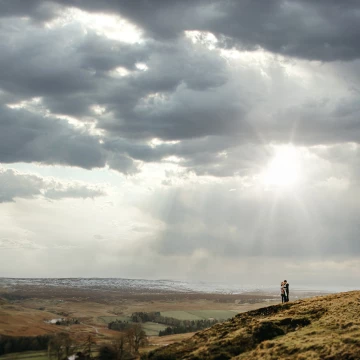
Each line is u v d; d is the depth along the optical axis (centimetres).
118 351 14112
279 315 6009
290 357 4469
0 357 16150
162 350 5656
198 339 5834
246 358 4894
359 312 5488
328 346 4438
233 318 6291
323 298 6688
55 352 15838
